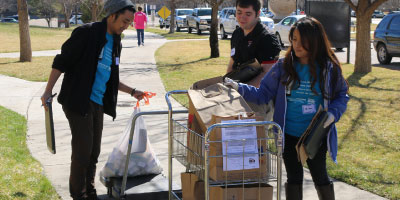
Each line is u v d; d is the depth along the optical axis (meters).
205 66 17.05
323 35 3.69
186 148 3.99
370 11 13.78
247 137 3.53
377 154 6.42
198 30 39.25
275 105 3.84
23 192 4.91
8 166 5.80
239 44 4.76
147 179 5.09
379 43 17.91
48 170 5.93
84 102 4.32
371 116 8.59
